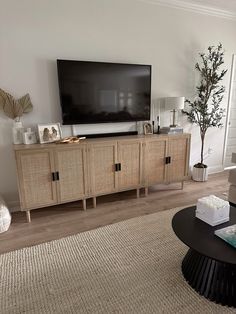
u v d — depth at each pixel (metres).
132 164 3.06
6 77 2.64
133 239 2.23
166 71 3.56
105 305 1.50
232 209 1.93
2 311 1.48
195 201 3.10
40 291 1.62
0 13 2.49
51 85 2.86
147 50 3.34
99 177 2.88
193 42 3.65
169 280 1.70
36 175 2.53
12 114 2.71
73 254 2.02
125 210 2.86
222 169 4.52
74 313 1.44
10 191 2.88
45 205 2.64
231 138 4.52
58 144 2.60
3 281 1.73
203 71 3.62
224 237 1.51
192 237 1.54
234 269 1.50
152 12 3.26
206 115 3.79
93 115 3.07
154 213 2.75
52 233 2.37
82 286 1.66
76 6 2.81
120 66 3.09
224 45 3.94
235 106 4.38
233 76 4.17
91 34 2.95
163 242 2.17
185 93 3.80
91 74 2.94
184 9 3.46
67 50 2.86
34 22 2.65
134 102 3.30
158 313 1.44
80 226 2.50
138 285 1.66
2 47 2.56
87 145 2.71
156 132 3.53
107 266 1.86
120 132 3.34
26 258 1.98
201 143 4.13
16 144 2.67
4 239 2.28
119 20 3.07
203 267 1.59
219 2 3.41
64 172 2.66
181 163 3.43
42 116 2.89
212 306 1.49
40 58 2.75
